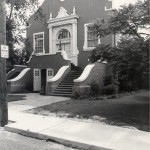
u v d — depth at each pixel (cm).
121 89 1622
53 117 849
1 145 570
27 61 2178
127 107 1027
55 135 623
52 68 1898
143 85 885
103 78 1705
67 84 1645
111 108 1007
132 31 889
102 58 962
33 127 705
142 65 790
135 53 793
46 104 1174
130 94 1523
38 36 2312
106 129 681
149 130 671
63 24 2091
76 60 2002
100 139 591
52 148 561
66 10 2088
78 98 1391
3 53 753
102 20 979
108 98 1353
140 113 896
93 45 1928
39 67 1991
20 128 691
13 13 1570
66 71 1775
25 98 1438
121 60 841
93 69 1602
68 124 742
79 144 567
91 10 1942
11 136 656
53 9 2184
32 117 853
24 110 1002
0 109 745
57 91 1616
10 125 727
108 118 820
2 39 754
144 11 838
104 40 1831
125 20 881
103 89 1570
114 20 897
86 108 1018
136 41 821
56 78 1659
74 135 625
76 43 2019
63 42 2117
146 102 1168
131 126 715
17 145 574
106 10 1853
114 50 899
